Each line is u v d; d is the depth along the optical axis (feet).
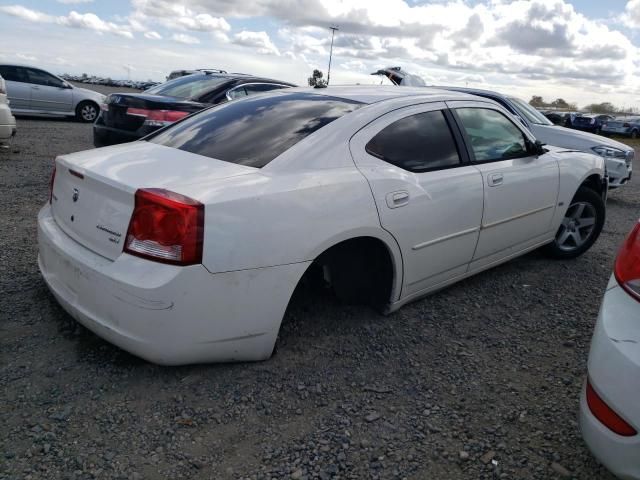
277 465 7.18
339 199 9.14
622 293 6.41
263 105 11.46
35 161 26.45
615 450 5.82
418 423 8.16
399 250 10.28
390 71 30.32
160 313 7.77
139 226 7.82
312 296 11.86
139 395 8.38
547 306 12.74
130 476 6.86
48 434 7.45
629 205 28.25
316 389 8.82
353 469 7.17
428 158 11.10
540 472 7.25
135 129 20.98
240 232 8.02
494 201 12.27
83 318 8.63
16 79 46.60
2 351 9.25
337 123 10.09
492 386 9.26
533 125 26.32
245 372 9.06
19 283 11.79
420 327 11.18
